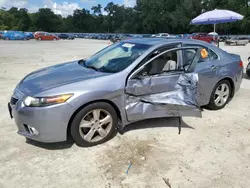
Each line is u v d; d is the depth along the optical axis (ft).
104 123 12.16
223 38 146.72
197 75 13.85
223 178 9.87
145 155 11.37
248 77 28.94
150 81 12.74
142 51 13.30
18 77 28.71
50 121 10.77
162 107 12.96
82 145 11.89
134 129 13.91
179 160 11.02
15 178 9.77
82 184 9.47
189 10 265.54
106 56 14.66
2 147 12.01
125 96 12.26
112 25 400.47
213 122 15.07
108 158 11.12
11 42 132.26
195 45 15.19
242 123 15.02
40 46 97.09
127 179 9.75
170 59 13.65
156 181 9.64
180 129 13.78
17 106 11.27
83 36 241.35
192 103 13.24
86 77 11.98
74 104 10.98
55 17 384.68
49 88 11.05
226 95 17.34
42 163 10.74
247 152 11.80
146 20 308.81
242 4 227.61
